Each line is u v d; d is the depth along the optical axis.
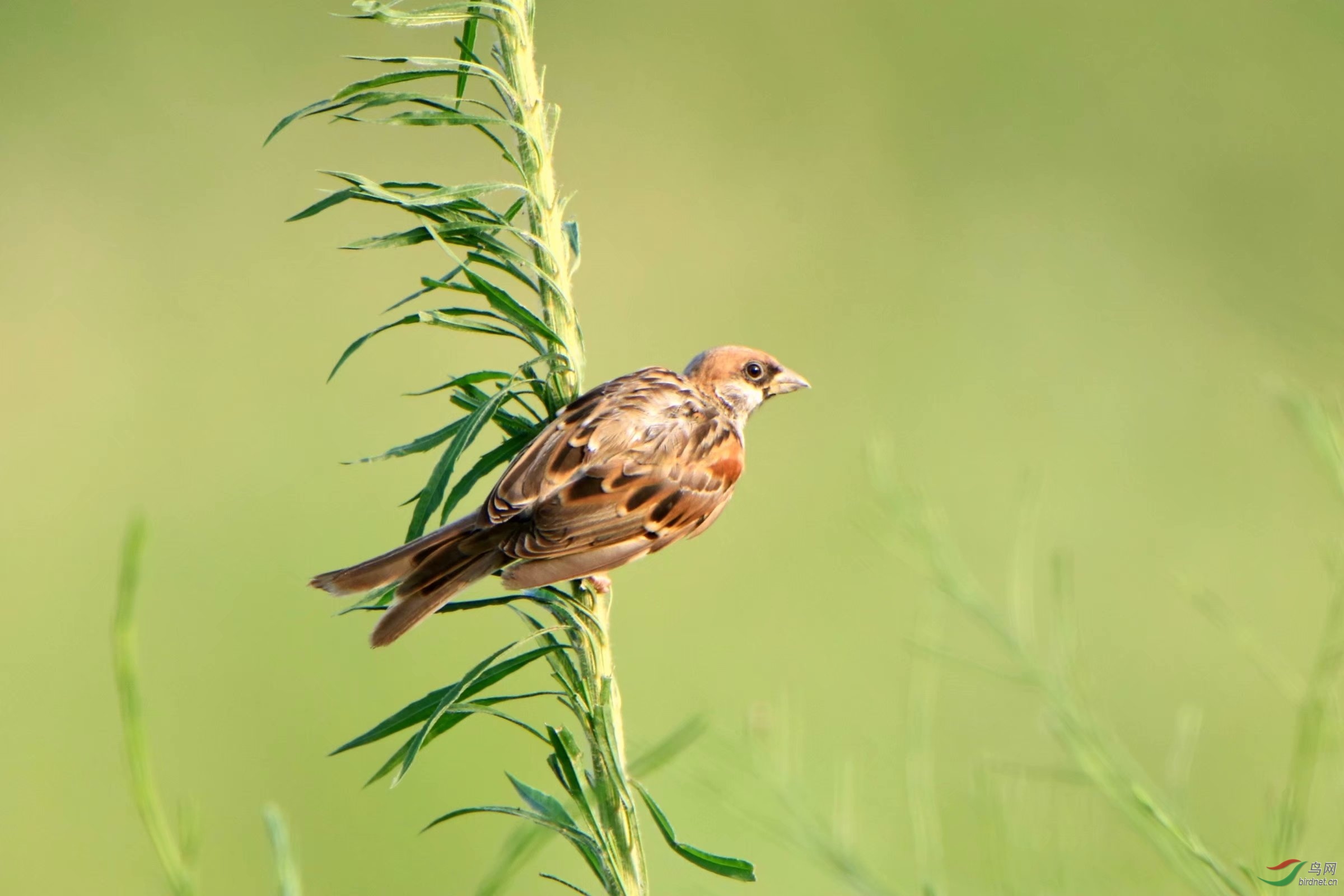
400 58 4.48
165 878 3.25
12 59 17.91
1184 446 14.33
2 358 14.62
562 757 4.21
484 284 4.58
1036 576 11.45
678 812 8.97
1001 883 5.49
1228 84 18.17
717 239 16.73
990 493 13.59
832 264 16.62
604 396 6.26
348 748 4.11
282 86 17.75
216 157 16.92
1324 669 5.12
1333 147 17.61
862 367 15.52
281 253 16.09
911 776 5.53
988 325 16.09
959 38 19.48
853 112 18.48
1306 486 13.56
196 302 15.41
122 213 16.31
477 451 12.03
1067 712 5.55
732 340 15.47
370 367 14.90
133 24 18.22
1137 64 19.02
